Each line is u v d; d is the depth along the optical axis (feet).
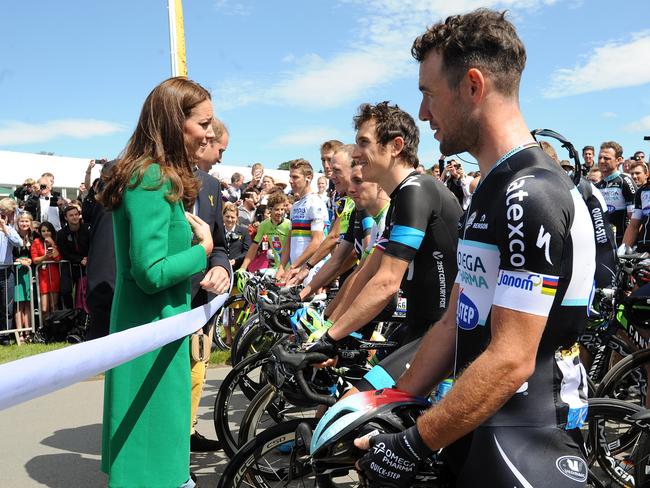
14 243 22.49
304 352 7.02
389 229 7.80
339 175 12.36
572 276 3.93
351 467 5.37
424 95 4.52
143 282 5.89
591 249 4.04
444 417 3.80
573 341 4.12
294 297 10.71
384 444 4.13
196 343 7.40
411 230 6.89
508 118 4.12
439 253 7.23
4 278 22.36
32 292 22.77
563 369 4.16
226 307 19.42
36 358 3.84
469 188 27.04
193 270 6.32
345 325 6.88
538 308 3.67
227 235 22.11
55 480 9.95
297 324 8.88
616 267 11.68
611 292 10.94
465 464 4.23
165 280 5.96
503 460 4.00
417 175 7.30
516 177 3.89
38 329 22.67
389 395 4.94
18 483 9.84
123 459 6.08
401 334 8.46
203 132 6.75
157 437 6.21
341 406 4.90
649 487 7.59
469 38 4.05
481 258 4.06
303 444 6.31
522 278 3.69
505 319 3.71
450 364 4.95
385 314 8.68
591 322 11.10
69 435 12.08
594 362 11.10
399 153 7.71
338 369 8.50
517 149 4.06
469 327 4.20
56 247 22.95
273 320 9.36
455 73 4.14
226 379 9.78
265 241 21.04
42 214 27.68
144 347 5.28
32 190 28.73
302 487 6.76
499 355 3.67
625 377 9.80
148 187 5.94
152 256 5.86
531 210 3.69
